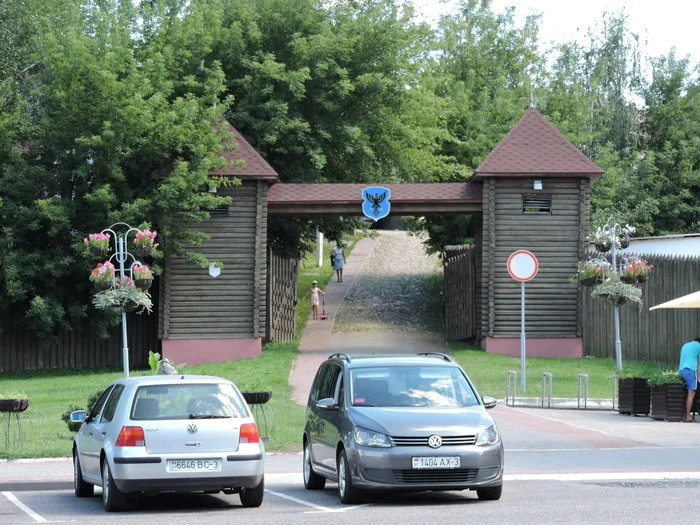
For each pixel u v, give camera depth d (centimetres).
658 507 1387
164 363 2519
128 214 4019
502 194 4288
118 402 1559
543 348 4281
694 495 1510
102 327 4288
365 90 5041
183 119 4128
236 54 4922
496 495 1532
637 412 2812
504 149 4303
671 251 4322
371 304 5647
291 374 3681
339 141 5006
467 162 5959
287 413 2730
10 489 1836
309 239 5403
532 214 4300
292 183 4791
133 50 4653
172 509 1573
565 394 3216
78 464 1728
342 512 1441
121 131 4072
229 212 4247
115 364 4459
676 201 6284
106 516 1467
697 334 3631
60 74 4131
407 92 5091
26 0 5269
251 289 4253
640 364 3847
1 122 4203
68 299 4306
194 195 4028
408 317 5300
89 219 4231
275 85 4962
